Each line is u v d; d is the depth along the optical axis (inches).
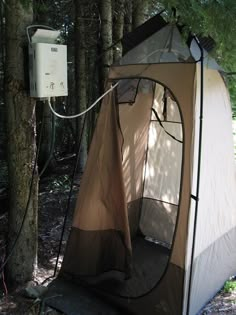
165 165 126.0
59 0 215.9
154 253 119.7
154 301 85.9
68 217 147.2
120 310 90.8
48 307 88.7
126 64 94.7
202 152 86.5
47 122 205.6
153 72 89.0
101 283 99.3
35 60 77.7
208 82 90.7
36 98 85.7
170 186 125.7
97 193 100.8
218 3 86.7
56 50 79.7
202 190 87.1
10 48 82.5
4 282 93.0
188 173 82.8
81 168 212.2
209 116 90.4
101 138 99.2
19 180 88.9
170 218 126.3
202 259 88.7
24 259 93.0
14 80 83.7
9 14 80.8
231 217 102.8
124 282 100.4
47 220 143.2
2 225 132.7
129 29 189.9
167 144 123.9
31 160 89.9
